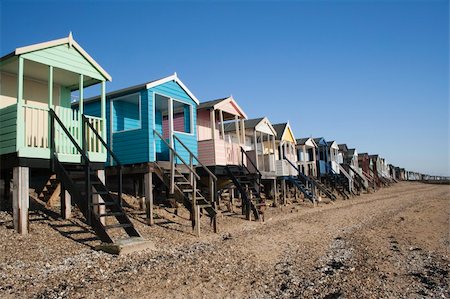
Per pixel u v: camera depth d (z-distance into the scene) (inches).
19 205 390.9
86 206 395.5
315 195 1131.9
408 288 327.3
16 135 394.9
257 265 382.3
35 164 408.2
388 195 1488.7
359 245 505.7
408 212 903.1
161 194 727.7
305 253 451.5
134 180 698.2
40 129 427.2
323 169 1437.0
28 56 417.4
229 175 705.0
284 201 995.3
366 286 327.9
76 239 404.8
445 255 459.2
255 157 888.9
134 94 593.3
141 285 292.8
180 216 611.5
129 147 584.1
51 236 399.5
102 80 503.8
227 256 405.7
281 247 473.7
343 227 663.8
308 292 306.5
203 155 697.6
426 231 639.1
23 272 301.6
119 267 336.8
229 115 812.0
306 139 1339.8
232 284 314.8
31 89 506.0
